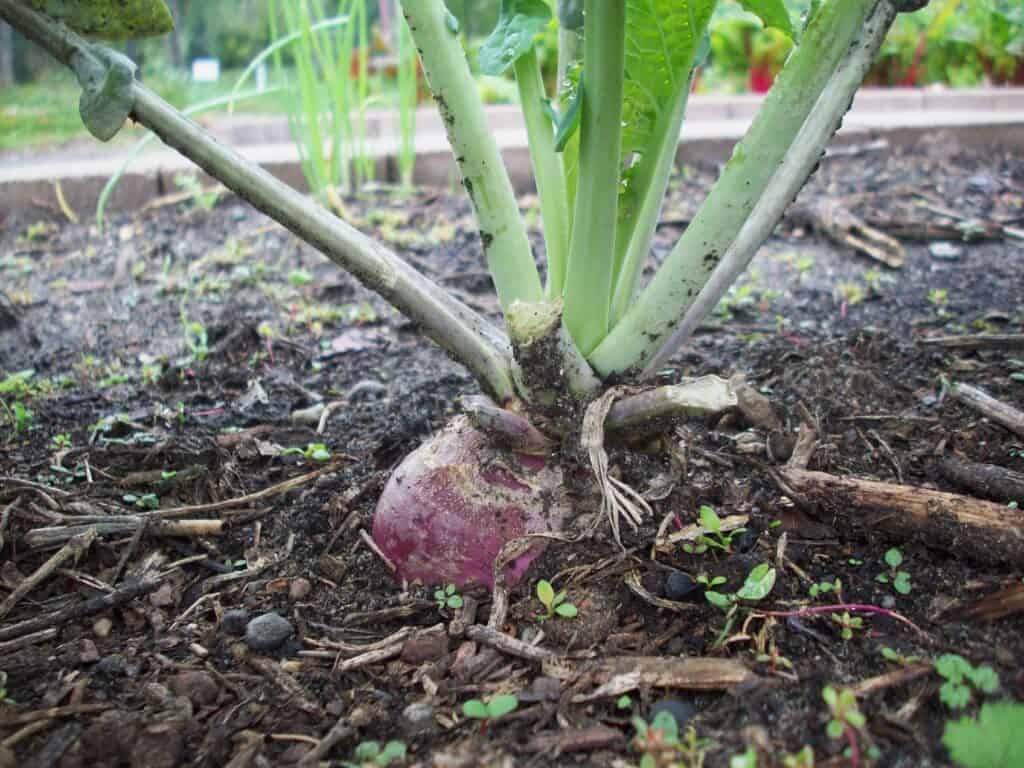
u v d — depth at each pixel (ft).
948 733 0.81
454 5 1.11
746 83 4.61
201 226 2.64
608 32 0.87
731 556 1.10
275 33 2.51
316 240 1.01
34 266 2.38
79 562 1.22
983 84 4.35
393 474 1.16
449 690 0.98
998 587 1.04
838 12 0.86
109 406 1.66
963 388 1.49
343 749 0.92
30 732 0.94
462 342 1.07
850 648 0.99
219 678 1.02
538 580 1.08
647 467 1.13
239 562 1.22
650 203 1.11
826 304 2.04
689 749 0.86
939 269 2.23
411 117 2.88
